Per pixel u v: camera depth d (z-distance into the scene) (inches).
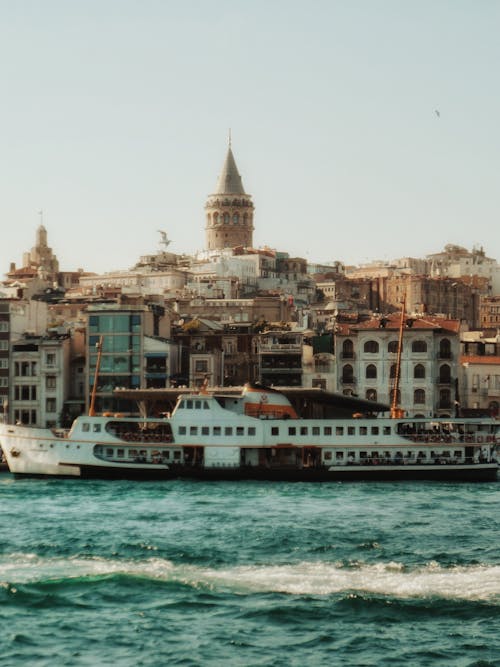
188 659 2849.4
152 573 3646.7
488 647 2933.1
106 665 2810.0
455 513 4859.7
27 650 2913.4
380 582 3526.1
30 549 4037.9
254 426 6210.6
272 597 3361.2
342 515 4788.4
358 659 2851.9
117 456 6205.7
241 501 5280.5
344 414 7623.0
